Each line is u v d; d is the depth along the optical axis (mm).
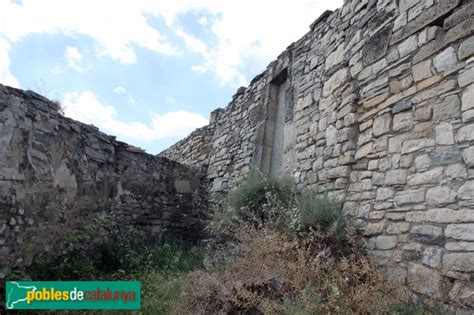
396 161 3479
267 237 3740
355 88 4301
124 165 6777
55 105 4855
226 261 4250
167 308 3723
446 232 2846
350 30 4605
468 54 2906
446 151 2975
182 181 8039
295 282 3020
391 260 3318
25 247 3988
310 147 5195
